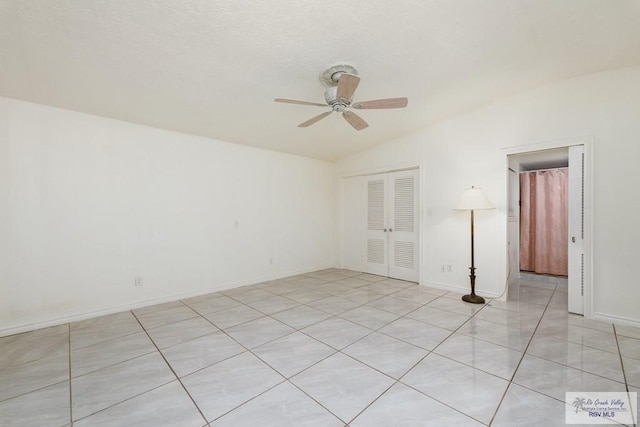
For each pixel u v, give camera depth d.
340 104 2.34
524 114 3.15
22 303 2.64
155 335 2.53
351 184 5.29
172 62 2.21
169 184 3.55
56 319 2.79
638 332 2.47
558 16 1.92
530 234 4.85
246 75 2.45
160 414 1.54
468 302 3.35
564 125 2.91
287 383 1.80
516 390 1.70
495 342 2.32
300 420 1.47
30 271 2.68
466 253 3.68
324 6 1.73
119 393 1.72
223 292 3.90
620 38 2.17
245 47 2.07
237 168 4.20
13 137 2.62
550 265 4.65
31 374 1.93
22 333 2.61
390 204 4.68
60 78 2.34
